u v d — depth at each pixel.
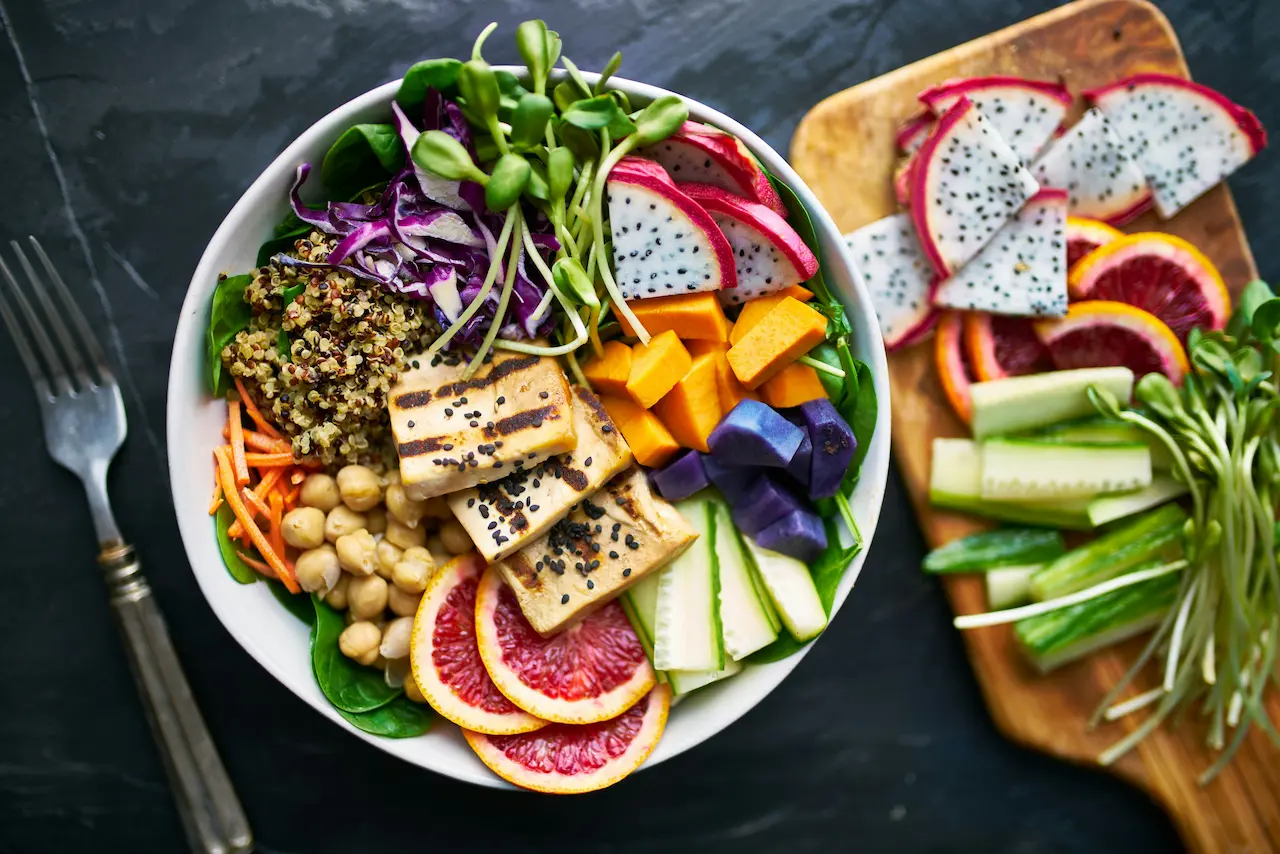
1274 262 0.47
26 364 0.44
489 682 0.40
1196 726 0.47
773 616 0.40
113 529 0.44
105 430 0.44
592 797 0.47
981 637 0.46
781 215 0.40
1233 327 0.46
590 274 0.39
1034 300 0.45
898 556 0.47
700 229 0.38
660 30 0.46
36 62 0.45
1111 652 0.46
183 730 0.44
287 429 0.40
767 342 0.39
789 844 0.47
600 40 0.46
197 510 0.39
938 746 0.47
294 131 0.45
